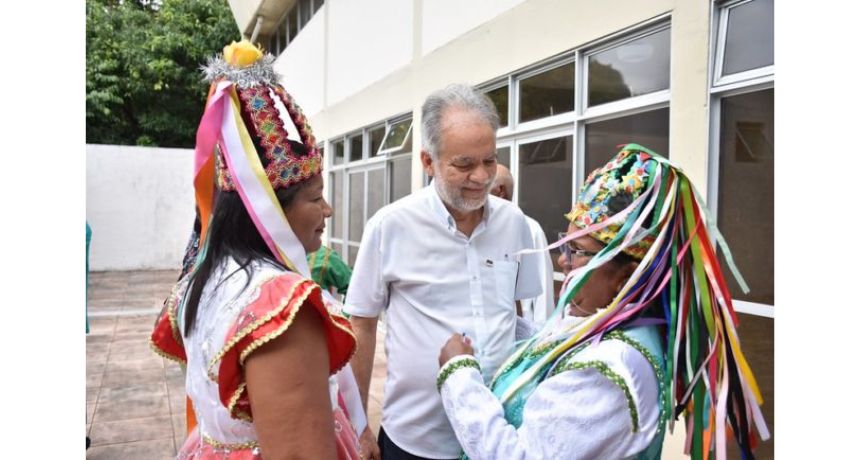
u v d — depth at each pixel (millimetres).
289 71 10844
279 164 1072
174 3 16469
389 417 1884
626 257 1236
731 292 2586
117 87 15312
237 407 955
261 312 915
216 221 1086
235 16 13070
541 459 1122
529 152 3930
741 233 2516
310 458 918
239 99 1063
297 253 1063
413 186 5613
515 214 1960
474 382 1297
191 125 16516
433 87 5094
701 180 2609
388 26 6109
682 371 1229
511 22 3957
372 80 6586
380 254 1872
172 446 3629
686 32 2660
